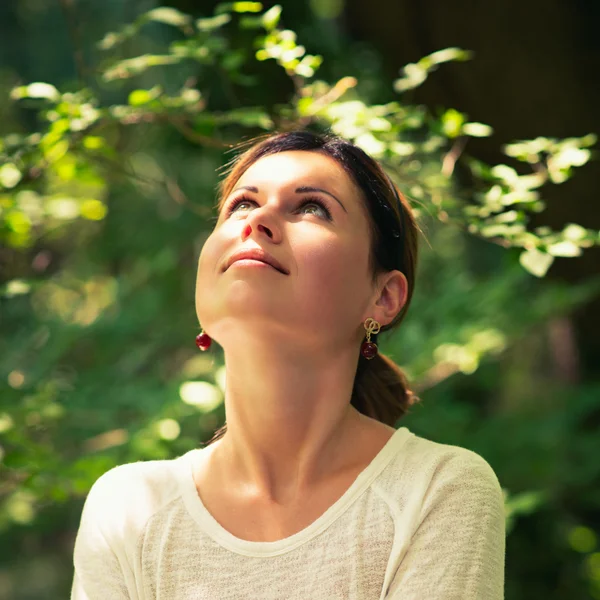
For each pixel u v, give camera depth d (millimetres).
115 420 4492
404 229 2123
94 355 5980
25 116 7949
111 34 3348
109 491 2043
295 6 5953
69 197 4051
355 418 2035
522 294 5816
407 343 4719
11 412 3490
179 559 1902
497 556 1886
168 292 6766
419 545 1841
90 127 3270
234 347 1904
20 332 6195
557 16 4445
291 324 1864
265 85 4832
